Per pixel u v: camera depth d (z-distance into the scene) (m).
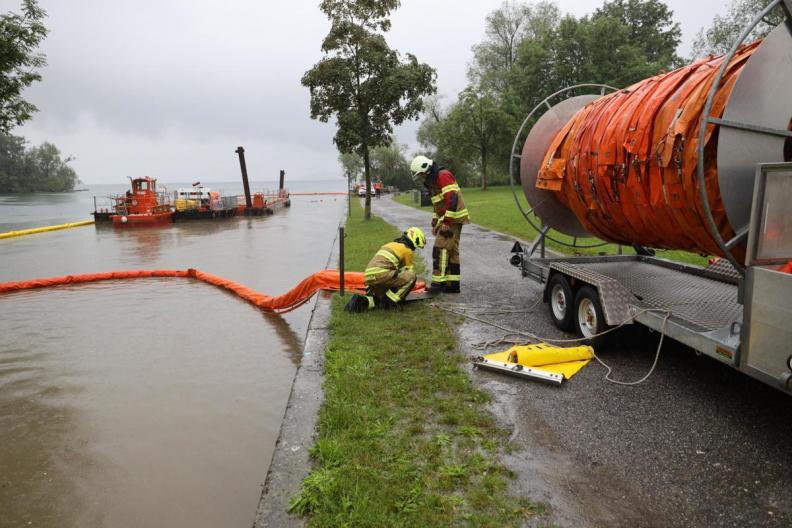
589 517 2.91
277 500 3.15
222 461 4.06
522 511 2.95
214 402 5.17
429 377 4.86
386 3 20.25
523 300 7.77
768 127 3.73
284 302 8.67
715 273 6.20
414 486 3.16
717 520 2.86
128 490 3.69
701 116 4.08
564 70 46.41
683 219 4.50
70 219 35.84
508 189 49.28
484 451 3.60
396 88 20.25
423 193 34.09
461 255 12.12
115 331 7.70
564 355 5.14
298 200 66.69
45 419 4.85
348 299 8.06
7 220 35.03
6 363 6.38
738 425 3.86
